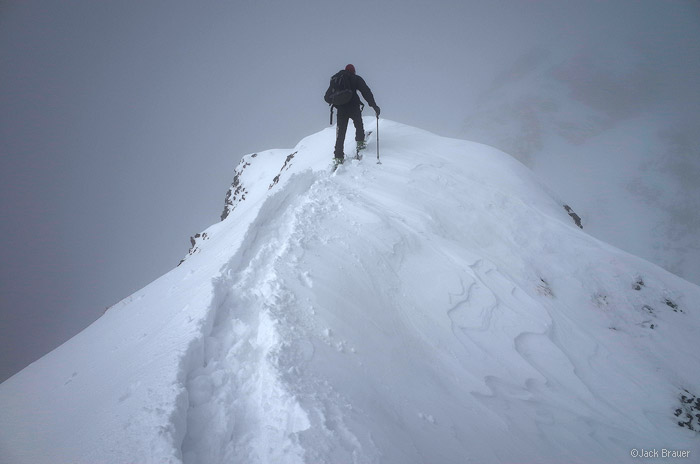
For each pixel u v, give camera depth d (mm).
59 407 2354
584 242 5770
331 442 1701
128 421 1714
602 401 3539
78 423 1976
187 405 1834
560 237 5777
